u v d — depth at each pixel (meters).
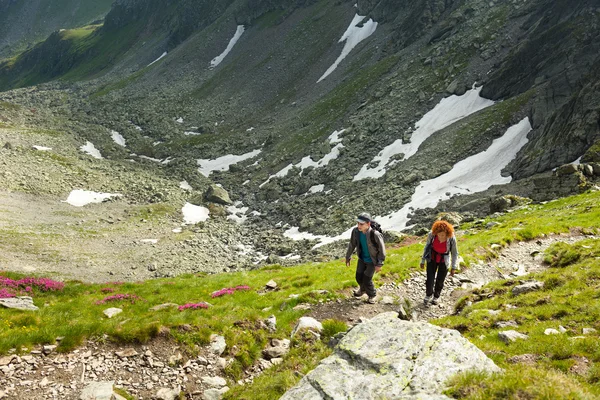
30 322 12.74
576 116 56.50
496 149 66.81
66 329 11.02
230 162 105.50
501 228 30.45
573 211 33.25
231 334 11.95
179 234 64.12
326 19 170.62
